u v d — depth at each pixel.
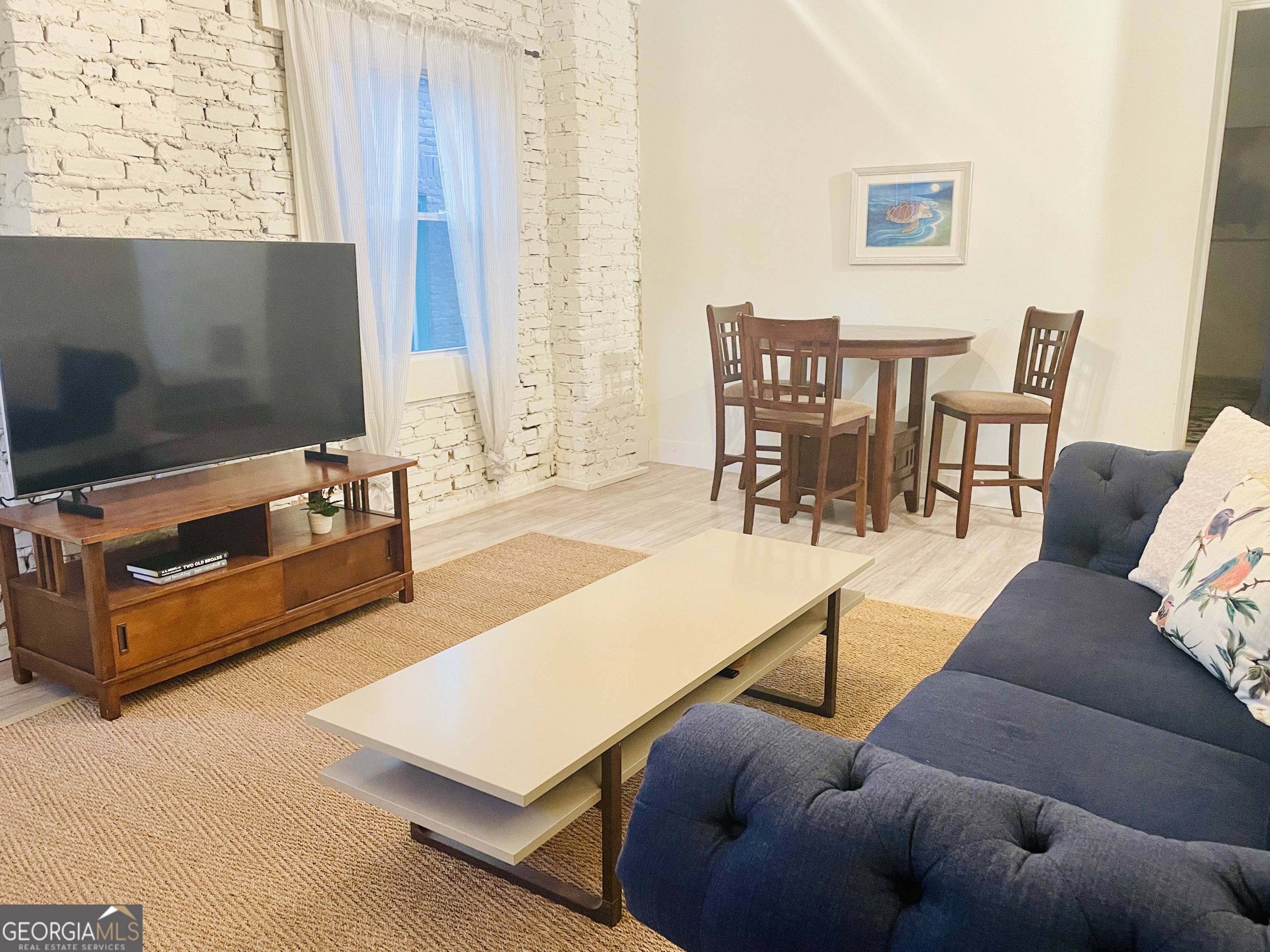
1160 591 2.19
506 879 1.90
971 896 0.86
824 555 2.73
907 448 4.46
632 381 5.36
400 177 3.99
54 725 2.52
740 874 0.97
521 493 5.00
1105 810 1.35
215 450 2.98
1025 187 4.38
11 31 2.59
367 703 1.81
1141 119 4.09
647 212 5.47
